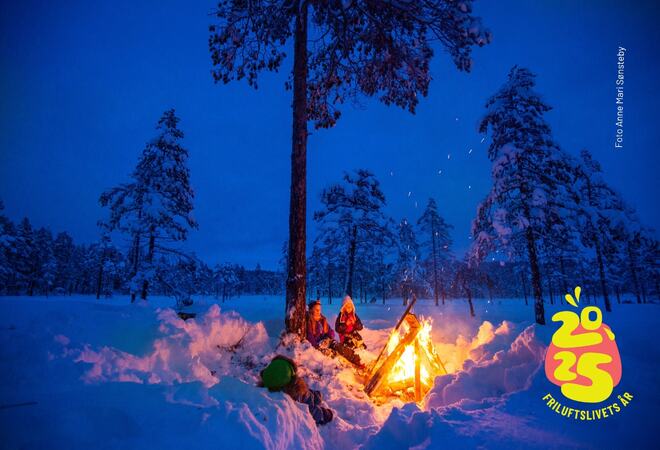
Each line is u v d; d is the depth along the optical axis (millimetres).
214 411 2504
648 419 2598
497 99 15625
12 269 42125
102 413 2242
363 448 3090
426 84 8352
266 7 7355
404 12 7074
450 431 2783
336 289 45344
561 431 2621
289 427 2875
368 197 24031
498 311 28547
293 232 6781
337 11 7402
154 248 16922
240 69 8016
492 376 4012
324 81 8742
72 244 70688
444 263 39531
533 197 13914
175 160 18172
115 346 3836
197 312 6207
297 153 7055
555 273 33500
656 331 4332
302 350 5766
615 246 23000
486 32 6676
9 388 2441
